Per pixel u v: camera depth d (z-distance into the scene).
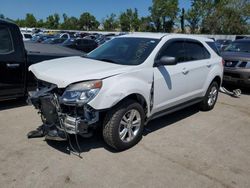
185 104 5.35
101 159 3.80
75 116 3.60
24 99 6.23
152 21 62.41
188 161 3.88
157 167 3.69
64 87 3.54
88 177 3.38
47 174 3.40
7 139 4.26
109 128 3.84
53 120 3.78
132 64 4.19
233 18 50.72
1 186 3.14
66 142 4.22
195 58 5.48
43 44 7.84
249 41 9.28
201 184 3.37
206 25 53.16
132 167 3.65
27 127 4.75
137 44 4.71
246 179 3.52
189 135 4.80
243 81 7.86
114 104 3.70
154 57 4.39
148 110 4.35
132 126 4.15
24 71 5.68
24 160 3.68
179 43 5.07
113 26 75.31
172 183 3.36
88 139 4.35
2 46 5.31
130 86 3.87
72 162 3.69
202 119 5.67
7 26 5.38
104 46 5.19
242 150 4.32
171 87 4.75
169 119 5.58
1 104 5.97
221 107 6.66
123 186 3.25
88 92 3.50
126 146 4.07
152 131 4.89
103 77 3.66
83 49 17.98
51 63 4.42
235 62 7.98
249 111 6.43
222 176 3.56
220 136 4.82
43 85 4.02
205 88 5.84
